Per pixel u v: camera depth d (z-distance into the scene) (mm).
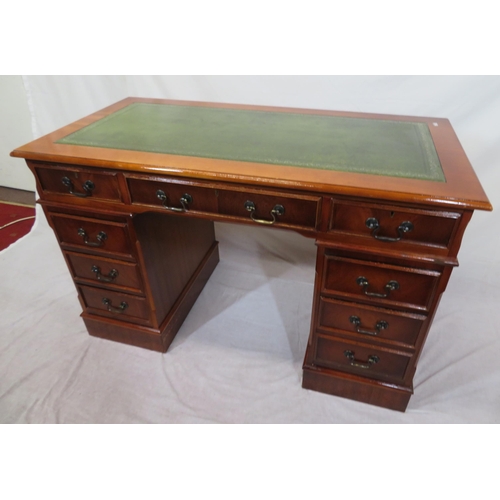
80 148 1159
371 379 1273
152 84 1800
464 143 1559
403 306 1080
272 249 2076
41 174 1205
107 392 1381
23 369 1464
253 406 1332
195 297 1785
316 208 995
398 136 1219
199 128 1300
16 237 2301
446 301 1756
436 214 906
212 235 1939
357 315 1152
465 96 1474
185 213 1129
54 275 1948
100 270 1377
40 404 1341
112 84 1855
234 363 1489
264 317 1708
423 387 1384
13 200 2631
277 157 1075
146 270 1325
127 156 1099
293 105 1678
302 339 1595
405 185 918
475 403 1329
